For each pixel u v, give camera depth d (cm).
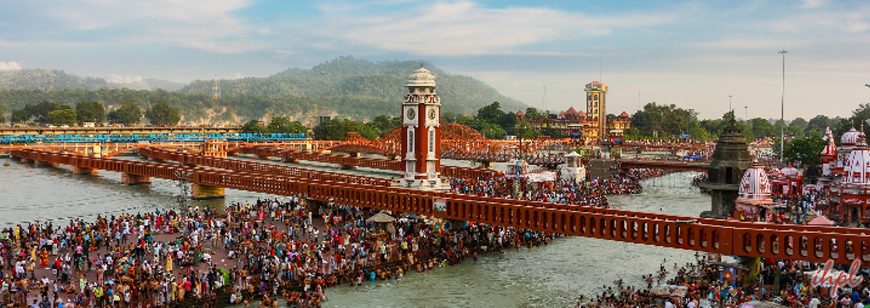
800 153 18862
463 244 9225
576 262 8694
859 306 5634
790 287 6750
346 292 7356
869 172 9412
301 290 7319
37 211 12362
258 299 7019
